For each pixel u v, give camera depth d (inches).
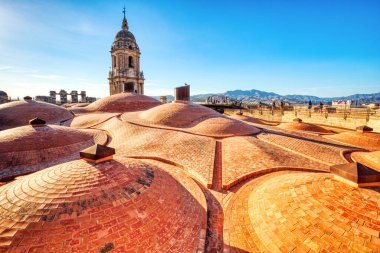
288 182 278.4
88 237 177.0
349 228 185.6
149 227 204.8
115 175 245.1
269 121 1349.7
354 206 201.9
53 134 514.0
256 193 300.5
